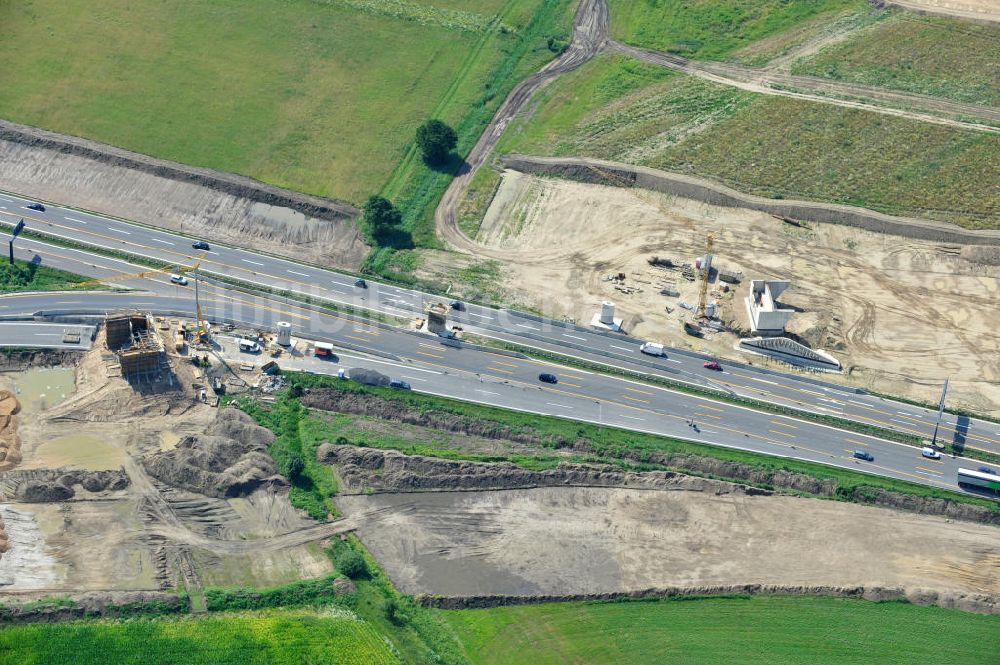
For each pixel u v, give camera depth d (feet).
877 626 451.53
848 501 502.79
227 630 433.89
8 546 457.27
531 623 445.78
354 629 437.99
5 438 501.15
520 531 480.23
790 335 576.61
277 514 480.64
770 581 465.06
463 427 525.75
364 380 540.52
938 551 481.87
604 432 525.34
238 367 543.80
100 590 444.96
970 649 444.55
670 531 483.10
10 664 417.28
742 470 511.40
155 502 481.05
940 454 523.70
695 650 439.22
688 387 551.18
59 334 552.00
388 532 477.36
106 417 514.68
